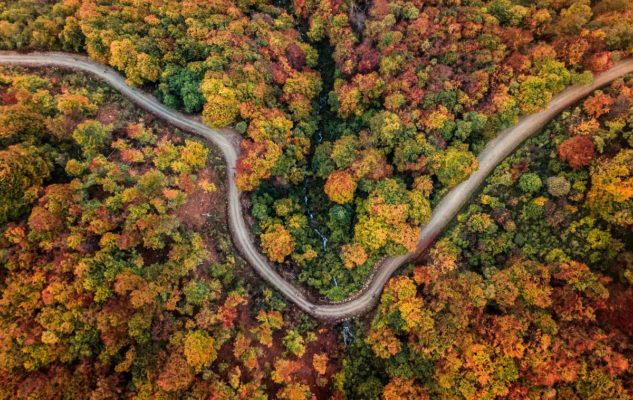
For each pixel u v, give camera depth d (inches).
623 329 2484.0
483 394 2566.4
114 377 2393.0
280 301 3073.3
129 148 3038.9
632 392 2372.0
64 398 2246.6
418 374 2787.9
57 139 2859.3
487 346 2652.6
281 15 3973.9
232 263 3058.6
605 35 3048.7
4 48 3257.9
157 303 2610.7
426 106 3230.8
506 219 2960.1
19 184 2516.0
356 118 3508.9
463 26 3371.1
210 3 3737.7
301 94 3521.2
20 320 2256.4
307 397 2842.0
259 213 3159.5
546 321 2603.3
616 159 2637.8
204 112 3149.6
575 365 2474.2
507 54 3260.3
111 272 2502.5
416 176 3203.7
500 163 3191.4
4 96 2891.2
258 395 2716.5
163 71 3287.4
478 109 3186.5
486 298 2785.4
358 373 3014.3
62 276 2402.8
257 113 3243.1
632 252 2556.6
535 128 3186.5
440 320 2792.8
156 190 2874.0
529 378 2549.2
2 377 2166.6
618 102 2864.2
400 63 3324.3
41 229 2434.8
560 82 3046.3
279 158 3206.2
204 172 3198.8
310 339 3024.1
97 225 2586.1
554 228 2839.6
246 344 2802.7
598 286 2561.5
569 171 2869.1
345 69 3526.1
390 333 2898.6
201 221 3078.2
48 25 3228.3
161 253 2827.3
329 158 3299.7
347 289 3154.5
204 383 2573.8
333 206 3312.0
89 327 2377.0
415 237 3011.8
